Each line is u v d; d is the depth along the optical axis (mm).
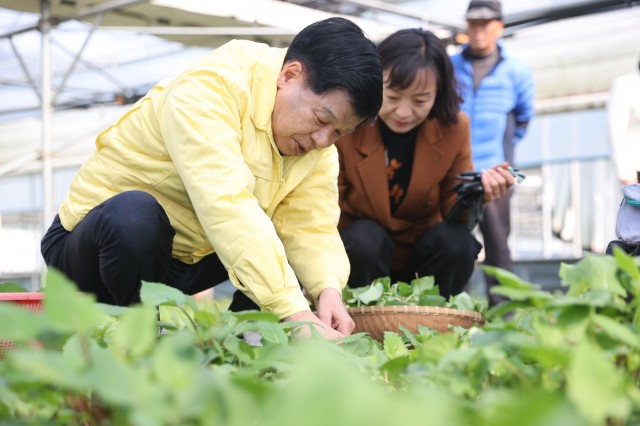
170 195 2775
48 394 1065
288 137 2514
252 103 2488
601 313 1272
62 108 10586
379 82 2410
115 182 2760
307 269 2736
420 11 9062
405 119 3438
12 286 2393
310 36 2443
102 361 871
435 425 612
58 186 12398
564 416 653
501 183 3512
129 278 2668
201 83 2451
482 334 1288
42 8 7387
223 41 8016
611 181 8328
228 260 2326
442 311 2871
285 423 614
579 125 9453
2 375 1071
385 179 3645
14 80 9602
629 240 2514
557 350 1043
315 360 629
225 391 849
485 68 5477
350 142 3615
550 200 8648
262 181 2605
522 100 5598
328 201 2828
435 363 1276
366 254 3551
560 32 8891
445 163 3639
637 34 8609
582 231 8492
